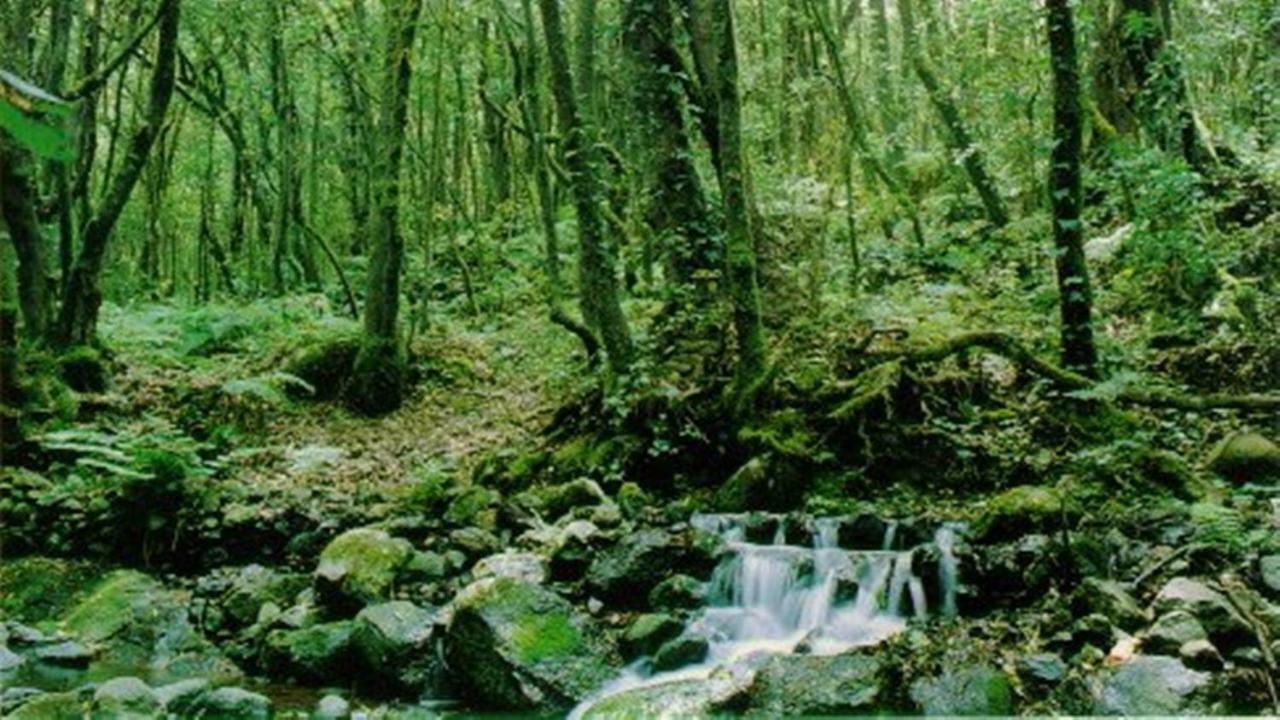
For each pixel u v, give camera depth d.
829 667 5.40
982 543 6.86
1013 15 12.77
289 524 8.51
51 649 6.54
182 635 7.06
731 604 6.95
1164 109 11.98
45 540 8.45
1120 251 11.73
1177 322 10.11
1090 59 13.80
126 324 14.37
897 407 8.80
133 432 9.88
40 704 5.27
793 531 7.54
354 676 6.36
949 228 15.37
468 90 20.70
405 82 12.74
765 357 9.03
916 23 19.12
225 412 11.55
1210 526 6.24
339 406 12.38
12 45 12.48
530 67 14.93
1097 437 8.23
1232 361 9.04
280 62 19.14
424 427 11.89
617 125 16.36
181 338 14.37
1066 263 8.68
